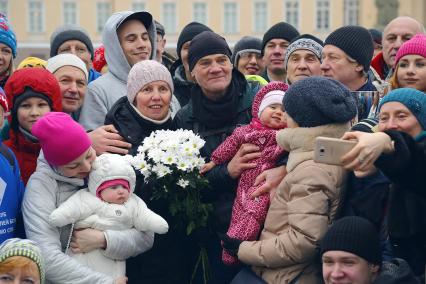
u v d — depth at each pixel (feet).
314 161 19.92
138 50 28.94
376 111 25.36
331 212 22.16
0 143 23.75
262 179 23.66
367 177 22.16
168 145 24.02
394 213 21.16
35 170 25.25
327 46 26.63
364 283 21.11
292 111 22.45
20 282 21.43
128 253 23.08
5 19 30.37
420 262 21.42
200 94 25.89
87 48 35.40
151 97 25.31
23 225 23.81
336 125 22.29
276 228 22.62
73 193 23.38
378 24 171.53
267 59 34.55
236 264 23.76
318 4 186.09
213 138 25.55
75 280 22.49
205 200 24.85
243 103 25.98
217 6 184.96
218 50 25.50
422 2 175.01
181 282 24.84
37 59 33.22
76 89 28.04
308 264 22.35
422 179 19.85
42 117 23.18
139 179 24.48
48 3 183.01
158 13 182.80
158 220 23.12
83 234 22.80
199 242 24.82
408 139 19.70
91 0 184.03
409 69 25.35
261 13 186.50
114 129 25.14
